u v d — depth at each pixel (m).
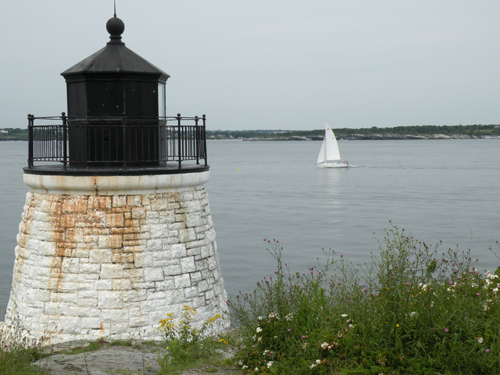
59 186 12.98
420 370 8.40
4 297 31.81
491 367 8.15
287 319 10.12
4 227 51.00
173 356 10.98
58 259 13.02
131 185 12.97
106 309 12.87
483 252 38.81
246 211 63.25
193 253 13.72
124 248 12.98
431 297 9.22
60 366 11.09
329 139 140.75
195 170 13.73
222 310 14.39
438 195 78.44
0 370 10.52
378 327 9.09
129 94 13.28
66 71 13.36
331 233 48.94
